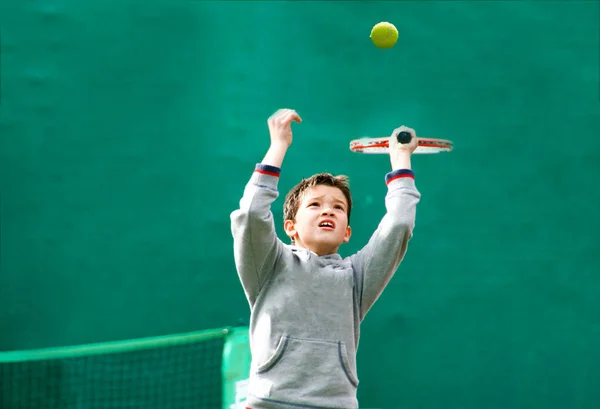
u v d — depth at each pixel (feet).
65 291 99.66
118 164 102.01
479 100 104.68
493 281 102.01
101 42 103.76
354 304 42.68
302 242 44.42
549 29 105.60
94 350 89.92
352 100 104.47
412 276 101.96
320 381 39.96
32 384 93.97
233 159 103.24
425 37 105.40
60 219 100.73
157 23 104.42
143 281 100.53
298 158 103.19
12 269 99.55
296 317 40.83
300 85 104.58
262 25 105.29
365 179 103.19
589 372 100.89
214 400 96.12
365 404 99.86
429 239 102.53
